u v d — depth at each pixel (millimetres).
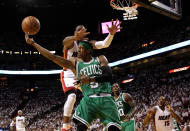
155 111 5586
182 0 22625
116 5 9289
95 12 28266
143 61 23297
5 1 25953
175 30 21891
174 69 21516
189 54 20953
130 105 5371
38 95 27391
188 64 20672
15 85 29359
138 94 20797
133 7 8773
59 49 30203
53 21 29766
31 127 20594
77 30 3365
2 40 29016
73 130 14820
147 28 26422
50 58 2641
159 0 5613
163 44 20500
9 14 27969
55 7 27906
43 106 24953
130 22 26766
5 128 19906
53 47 30094
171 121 5535
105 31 26000
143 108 15930
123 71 26953
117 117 2580
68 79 3904
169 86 18688
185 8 23391
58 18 29453
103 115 2576
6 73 26312
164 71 22109
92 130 15523
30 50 29281
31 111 24062
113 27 2881
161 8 5605
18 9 27484
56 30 30891
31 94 27562
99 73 2604
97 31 29406
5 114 23297
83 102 2602
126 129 5379
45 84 29938
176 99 15312
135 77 24219
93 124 16047
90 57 2730
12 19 28750
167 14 5918
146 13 24734
